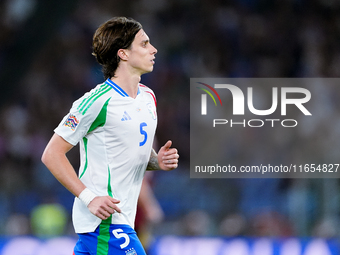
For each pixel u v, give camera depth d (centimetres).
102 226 1138
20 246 2172
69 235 2458
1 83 4266
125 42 1130
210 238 2203
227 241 2200
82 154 1155
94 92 1122
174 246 2206
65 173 1088
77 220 1162
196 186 3117
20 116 4056
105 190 1123
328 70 4300
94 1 4691
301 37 4509
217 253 2186
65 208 3000
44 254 2167
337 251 2159
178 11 4706
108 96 1112
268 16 4669
